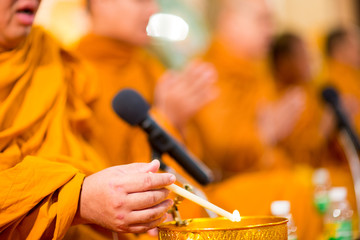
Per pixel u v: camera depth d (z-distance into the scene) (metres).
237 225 1.29
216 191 2.71
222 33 3.55
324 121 3.39
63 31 2.35
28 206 1.27
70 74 1.74
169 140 1.59
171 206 1.24
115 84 2.33
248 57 3.56
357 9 4.63
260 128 3.38
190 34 3.46
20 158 1.46
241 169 3.27
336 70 3.97
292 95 3.48
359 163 2.40
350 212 2.11
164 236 1.15
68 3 2.36
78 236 1.55
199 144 3.01
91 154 1.67
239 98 3.38
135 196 1.16
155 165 1.22
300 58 3.75
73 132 1.69
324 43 4.09
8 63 1.54
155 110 2.25
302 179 2.65
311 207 2.53
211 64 3.43
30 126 1.51
